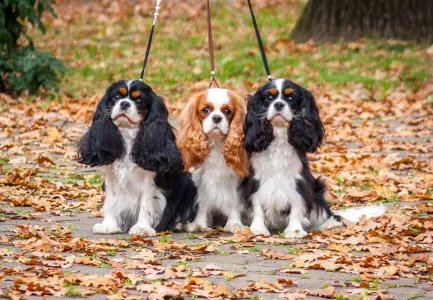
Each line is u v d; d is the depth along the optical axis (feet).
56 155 43.70
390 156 42.70
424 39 75.20
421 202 33.78
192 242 27.07
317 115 27.91
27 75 61.11
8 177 36.50
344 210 30.86
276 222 28.86
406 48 73.05
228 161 27.86
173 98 61.98
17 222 29.53
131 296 20.33
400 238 27.25
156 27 85.61
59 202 33.04
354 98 60.90
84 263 23.67
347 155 43.73
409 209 32.17
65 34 82.94
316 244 26.40
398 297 20.86
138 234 27.63
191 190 29.09
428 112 55.72
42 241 25.35
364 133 49.67
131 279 21.76
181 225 29.12
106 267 23.38
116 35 83.10
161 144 27.37
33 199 32.68
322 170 40.37
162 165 27.37
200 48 77.15
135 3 96.53
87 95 63.31
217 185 28.60
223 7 92.99
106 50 77.36
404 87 63.46
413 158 43.37
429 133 49.88
